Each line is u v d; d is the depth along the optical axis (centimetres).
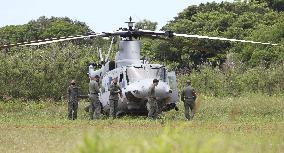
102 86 7381
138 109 6862
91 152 1789
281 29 16488
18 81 11025
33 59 11462
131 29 7331
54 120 6456
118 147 1827
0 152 3544
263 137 3862
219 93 11869
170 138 1881
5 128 5275
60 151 3472
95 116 6850
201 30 19662
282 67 11494
